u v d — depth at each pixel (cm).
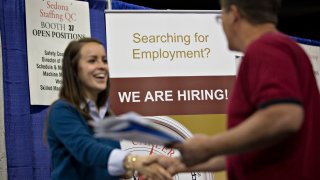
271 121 183
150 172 267
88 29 495
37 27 469
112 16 500
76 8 490
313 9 870
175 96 502
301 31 923
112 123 201
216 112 509
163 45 504
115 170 275
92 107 302
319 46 680
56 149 294
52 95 473
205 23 513
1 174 451
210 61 511
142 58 499
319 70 675
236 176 210
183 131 499
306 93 203
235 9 210
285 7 864
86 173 294
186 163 199
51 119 292
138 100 495
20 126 456
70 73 304
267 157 199
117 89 491
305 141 200
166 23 506
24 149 456
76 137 280
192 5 836
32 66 464
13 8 460
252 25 210
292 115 183
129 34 500
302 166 198
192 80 506
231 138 187
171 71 503
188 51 508
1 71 454
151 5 827
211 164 259
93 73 305
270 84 188
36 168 462
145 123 199
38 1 471
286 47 200
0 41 455
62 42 480
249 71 198
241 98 203
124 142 481
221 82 512
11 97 455
